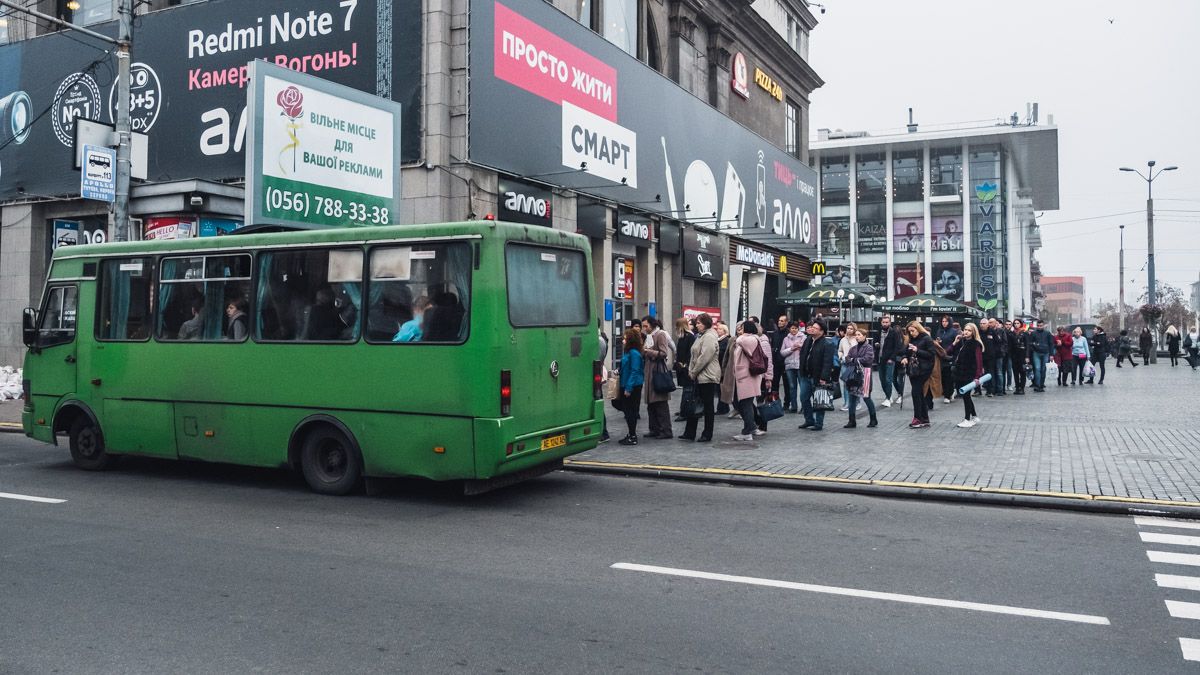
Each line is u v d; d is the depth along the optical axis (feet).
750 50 102.06
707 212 86.79
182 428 31.99
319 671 14.06
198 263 32.01
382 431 28.27
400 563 20.83
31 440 43.93
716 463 35.40
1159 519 26.45
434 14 52.60
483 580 19.36
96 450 34.45
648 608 17.39
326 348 29.25
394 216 50.75
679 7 83.46
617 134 69.67
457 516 26.48
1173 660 14.73
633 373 40.98
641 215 74.64
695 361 41.57
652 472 33.78
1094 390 77.05
